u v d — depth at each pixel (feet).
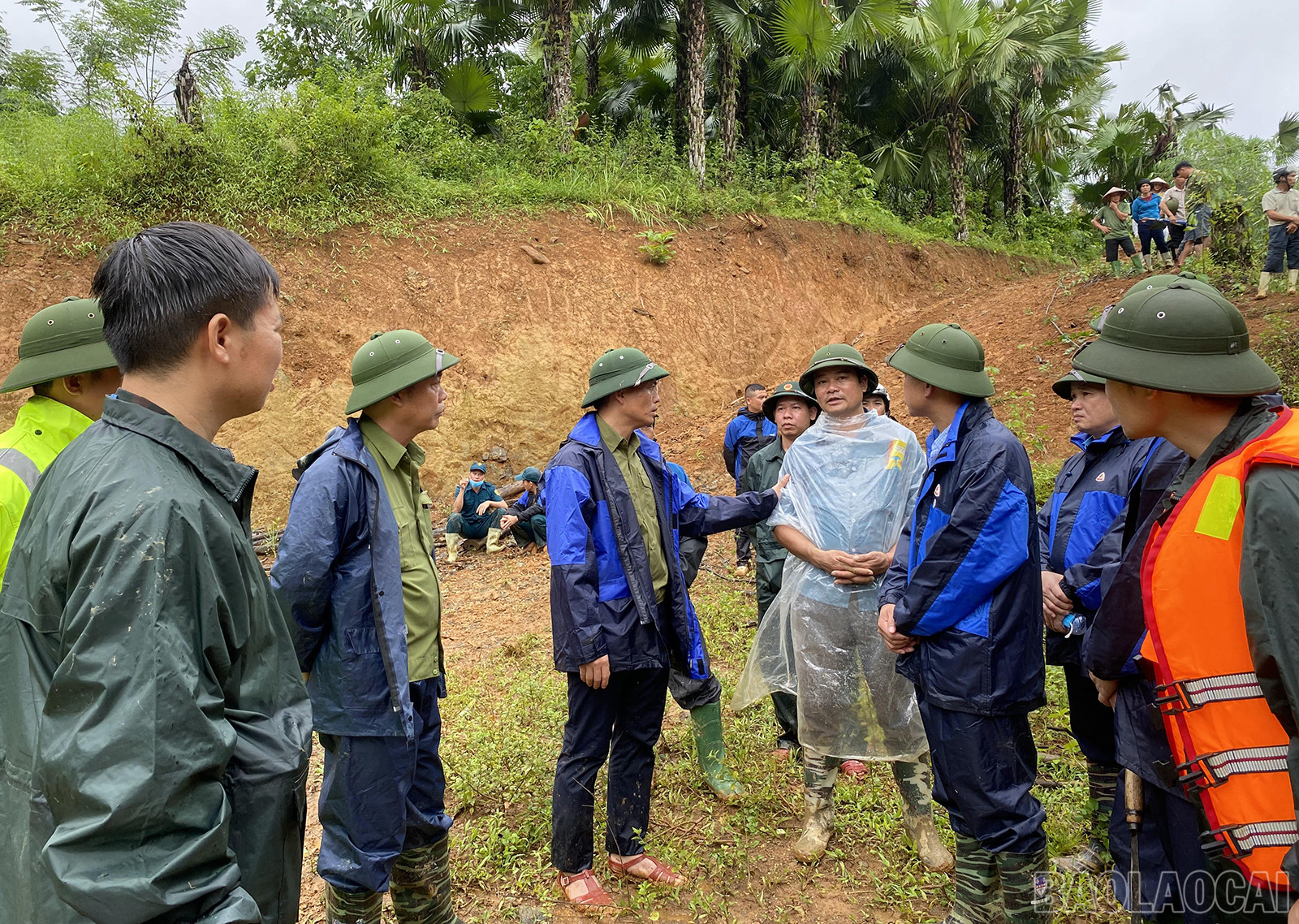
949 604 7.89
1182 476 5.72
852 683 10.23
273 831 4.16
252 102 34.68
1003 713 7.87
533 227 39.50
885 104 65.46
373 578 7.58
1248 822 5.11
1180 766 5.57
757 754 13.04
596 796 12.16
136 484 3.79
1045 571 10.76
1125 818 7.91
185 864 3.44
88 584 3.57
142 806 3.32
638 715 10.09
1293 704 4.40
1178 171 37.78
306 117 34.58
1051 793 11.27
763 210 48.11
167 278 4.16
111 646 3.49
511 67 62.03
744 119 63.41
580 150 44.52
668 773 12.55
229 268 4.31
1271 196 29.50
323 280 32.42
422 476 32.07
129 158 30.66
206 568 3.84
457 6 52.47
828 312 46.03
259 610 4.29
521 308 35.94
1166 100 74.49
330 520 7.39
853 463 10.51
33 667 3.79
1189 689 5.42
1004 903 7.93
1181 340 5.53
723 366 40.27
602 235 41.04
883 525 10.25
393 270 34.22
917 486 10.46
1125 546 7.72
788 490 10.82
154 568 3.62
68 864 3.27
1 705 3.85
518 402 34.30
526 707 14.96
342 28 56.80
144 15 49.01
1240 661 5.19
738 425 21.09
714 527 10.62
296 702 4.57
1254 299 30.22
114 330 4.25
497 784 12.25
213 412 4.43
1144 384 5.56
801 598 10.52
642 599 9.53
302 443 29.86
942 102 62.59
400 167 37.32
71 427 7.41
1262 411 5.43
